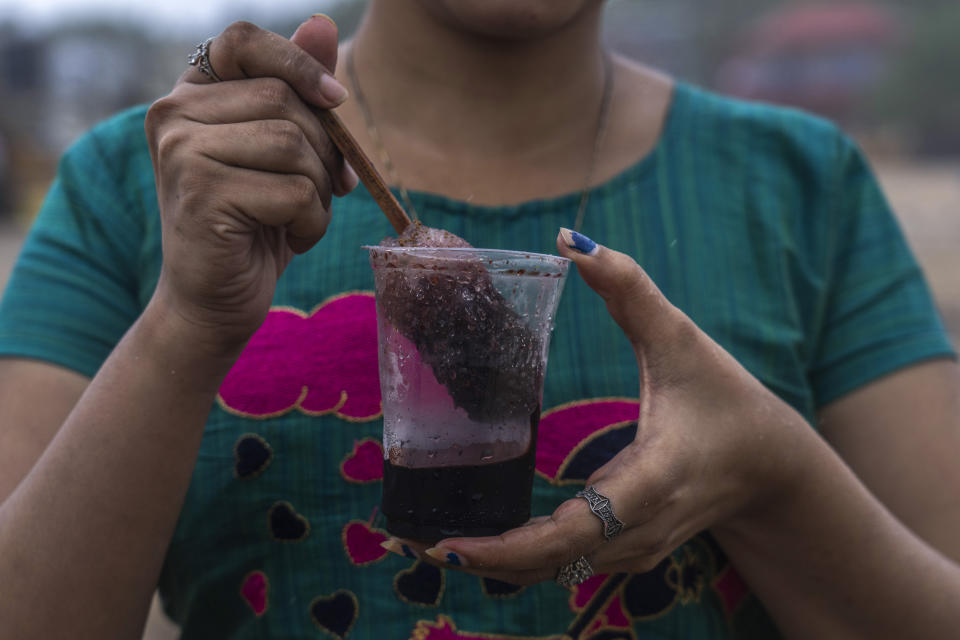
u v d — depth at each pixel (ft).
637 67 2.23
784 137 2.11
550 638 1.87
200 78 1.60
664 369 1.68
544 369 1.67
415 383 1.60
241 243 1.57
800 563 1.85
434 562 1.63
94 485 1.67
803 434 1.77
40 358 1.90
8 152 23.85
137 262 1.98
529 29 1.84
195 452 1.72
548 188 2.02
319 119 1.62
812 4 69.62
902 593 1.84
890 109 62.08
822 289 2.05
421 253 1.57
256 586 1.91
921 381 2.02
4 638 1.65
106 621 1.70
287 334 1.92
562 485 1.90
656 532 1.66
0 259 16.26
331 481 1.89
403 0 2.01
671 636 1.91
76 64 30.76
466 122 2.03
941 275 15.35
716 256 2.00
